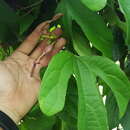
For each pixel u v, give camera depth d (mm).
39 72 626
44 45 631
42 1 645
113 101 610
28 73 636
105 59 519
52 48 615
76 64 510
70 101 603
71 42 623
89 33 551
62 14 577
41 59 628
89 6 441
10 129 579
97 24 557
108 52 557
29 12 641
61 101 472
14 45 683
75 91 601
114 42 624
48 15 648
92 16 558
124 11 453
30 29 667
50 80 477
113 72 516
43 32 622
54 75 482
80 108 500
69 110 604
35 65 633
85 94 506
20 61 641
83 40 603
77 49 597
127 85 513
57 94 475
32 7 653
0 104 616
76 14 564
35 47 642
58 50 617
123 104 509
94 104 504
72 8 568
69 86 600
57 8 583
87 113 502
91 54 604
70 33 585
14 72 632
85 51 601
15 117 629
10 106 623
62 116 606
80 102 501
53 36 615
